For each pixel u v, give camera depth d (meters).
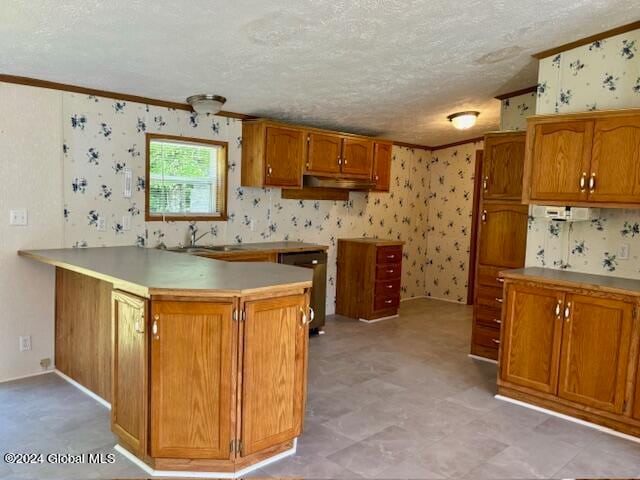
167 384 2.38
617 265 3.49
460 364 4.30
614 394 3.04
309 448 2.74
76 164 3.82
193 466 2.45
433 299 7.26
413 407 3.36
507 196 4.32
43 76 3.54
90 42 3.08
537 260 3.91
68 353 3.65
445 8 2.96
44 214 3.69
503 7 2.98
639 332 2.93
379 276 5.73
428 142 6.93
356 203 6.27
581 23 3.25
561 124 3.42
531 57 3.83
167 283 2.44
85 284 3.38
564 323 3.25
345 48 3.46
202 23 2.93
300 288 2.61
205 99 4.16
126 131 4.08
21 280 3.63
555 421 3.21
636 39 3.35
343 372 4.01
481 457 2.70
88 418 3.02
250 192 5.04
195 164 4.64
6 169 3.49
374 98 4.66
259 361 2.47
